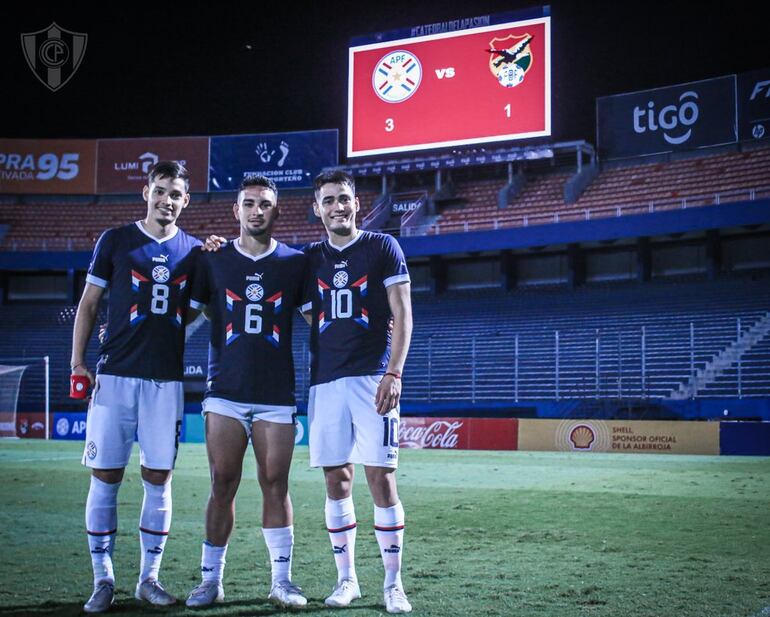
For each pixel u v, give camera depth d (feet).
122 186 120.47
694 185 93.66
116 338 14.89
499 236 93.97
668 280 93.97
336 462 14.93
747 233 92.32
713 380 79.00
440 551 20.07
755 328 81.66
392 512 14.56
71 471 44.42
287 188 116.16
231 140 118.42
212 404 14.88
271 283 15.23
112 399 14.66
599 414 77.71
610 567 17.94
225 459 14.82
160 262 15.20
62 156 121.49
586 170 101.35
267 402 14.90
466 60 97.40
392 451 14.62
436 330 97.40
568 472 45.32
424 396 90.89
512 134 95.04
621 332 85.92
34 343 106.01
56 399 100.12
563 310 94.02
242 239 15.52
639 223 87.71
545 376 86.43
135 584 16.17
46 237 116.06
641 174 99.50
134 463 50.47
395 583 14.32
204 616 13.57
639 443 66.85
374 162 103.50
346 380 14.89
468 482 39.06
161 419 14.97
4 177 120.78
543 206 100.12
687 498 31.83
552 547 20.66
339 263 15.34
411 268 108.47
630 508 28.71
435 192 105.91
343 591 14.66
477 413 82.58
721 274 92.17
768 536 22.45
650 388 80.28
